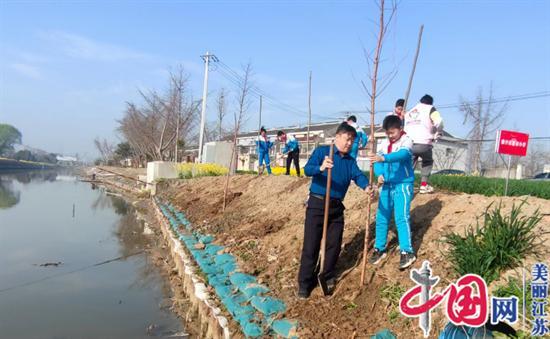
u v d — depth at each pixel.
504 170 23.66
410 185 4.84
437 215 5.69
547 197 7.36
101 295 8.13
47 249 12.05
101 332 6.38
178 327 6.49
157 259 10.74
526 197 5.58
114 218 18.27
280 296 5.19
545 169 28.52
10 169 75.81
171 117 30.09
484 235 4.27
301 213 8.09
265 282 5.75
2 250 11.77
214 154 23.41
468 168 31.05
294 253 6.33
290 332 4.27
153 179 23.67
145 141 36.22
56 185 39.66
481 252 4.12
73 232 14.72
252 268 6.39
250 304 5.23
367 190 4.65
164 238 13.06
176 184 21.42
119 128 48.53
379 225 5.13
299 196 9.23
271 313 4.79
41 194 29.44
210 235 9.36
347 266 5.38
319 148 4.85
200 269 7.50
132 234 14.47
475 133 27.28
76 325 6.67
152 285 8.73
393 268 4.91
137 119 35.00
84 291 8.39
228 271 6.67
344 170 4.74
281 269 6.05
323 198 4.72
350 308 4.46
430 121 6.34
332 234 4.79
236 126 12.47
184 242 9.70
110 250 12.02
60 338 6.21
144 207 20.97
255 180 13.41
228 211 11.11
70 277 9.35
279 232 7.60
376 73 4.79
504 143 6.31
